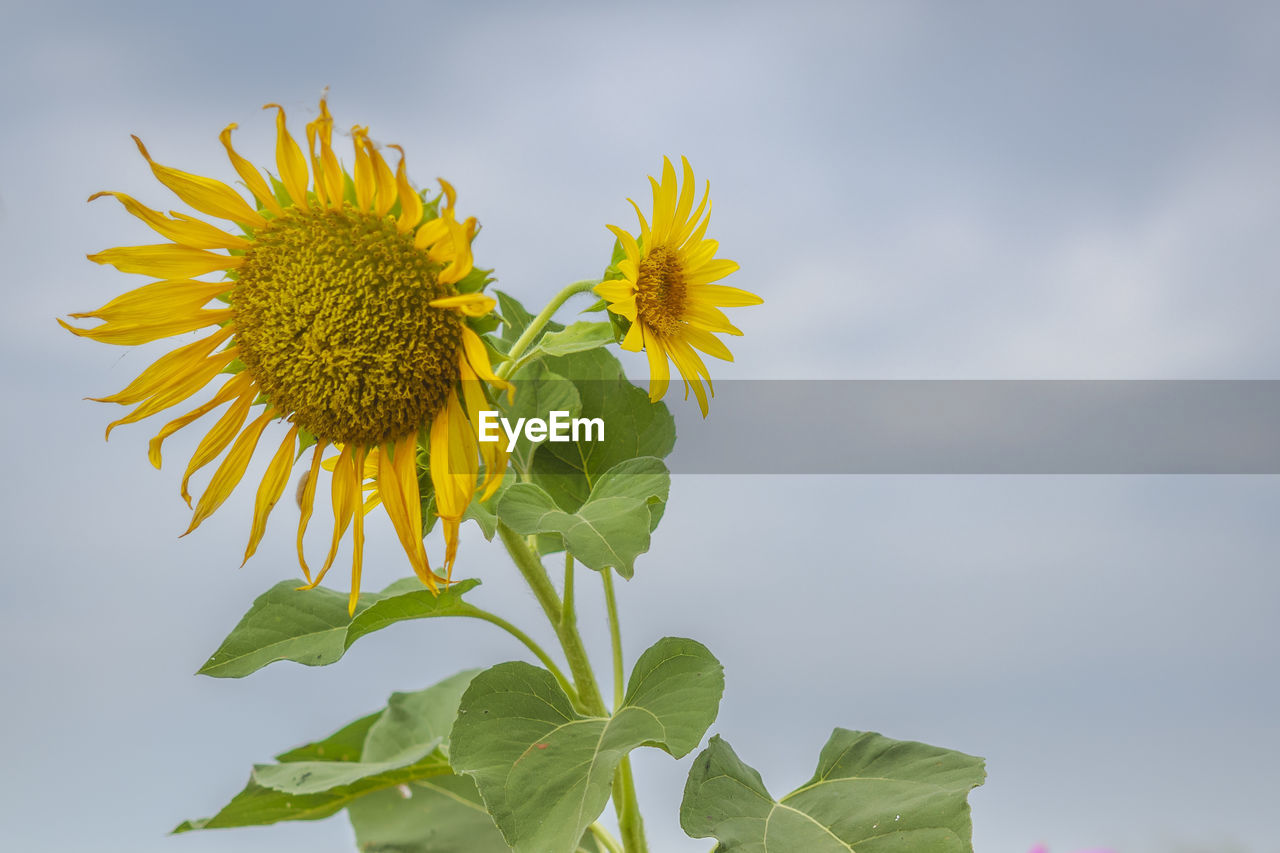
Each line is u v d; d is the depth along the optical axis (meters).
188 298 0.96
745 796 0.96
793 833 0.94
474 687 0.96
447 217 0.89
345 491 0.95
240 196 0.94
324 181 0.92
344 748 1.24
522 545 1.01
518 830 0.91
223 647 1.01
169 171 0.93
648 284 0.97
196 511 0.96
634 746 0.92
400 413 0.93
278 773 1.11
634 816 1.03
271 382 0.94
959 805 0.94
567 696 0.98
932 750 0.99
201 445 0.96
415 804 1.19
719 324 1.00
